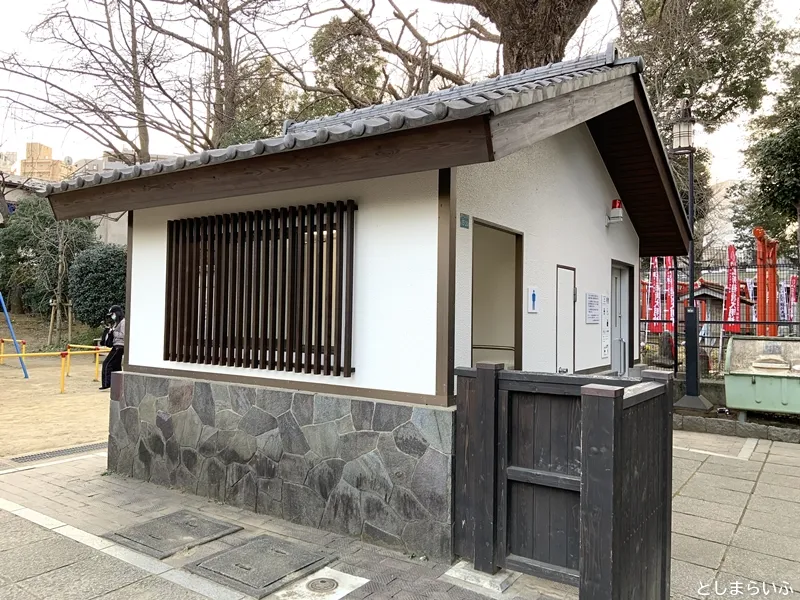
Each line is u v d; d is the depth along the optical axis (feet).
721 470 18.70
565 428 9.74
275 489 13.88
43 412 28.17
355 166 11.22
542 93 11.02
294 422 13.61
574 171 19.27
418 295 12.05
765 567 11.59
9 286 63.67
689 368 27.71
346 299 13.02
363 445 12.41
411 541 11.60
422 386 11.91
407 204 12.30
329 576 10.70
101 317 54.13
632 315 25.99
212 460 15.23
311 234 13.66
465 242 12.60
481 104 8.94
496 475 10.43
